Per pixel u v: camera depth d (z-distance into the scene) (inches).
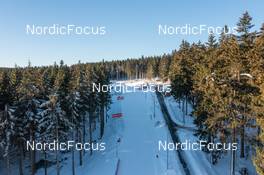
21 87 1745.8
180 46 2950.3
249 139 1423.5
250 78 1312.7
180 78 2456.9
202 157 1931.6
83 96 2132.1
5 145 1724.9
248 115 1293.1
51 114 1705.2
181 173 1800.0
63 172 2110.0
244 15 1654.8
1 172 2081.7
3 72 2143.2
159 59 5959.6
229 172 1642.5
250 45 1648.6
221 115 1344.7
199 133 1796.3
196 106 1924.2
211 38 2230.6
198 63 2164.1
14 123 1697.8
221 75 1434.5
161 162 2012.8
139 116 3243.1
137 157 2171.5
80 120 2112.5
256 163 1029.8
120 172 1977.1
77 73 2454.5
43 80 2116.1
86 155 2372.0
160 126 2785.4
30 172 2087.8
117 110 3577.8
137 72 7135.8
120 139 2573.8
